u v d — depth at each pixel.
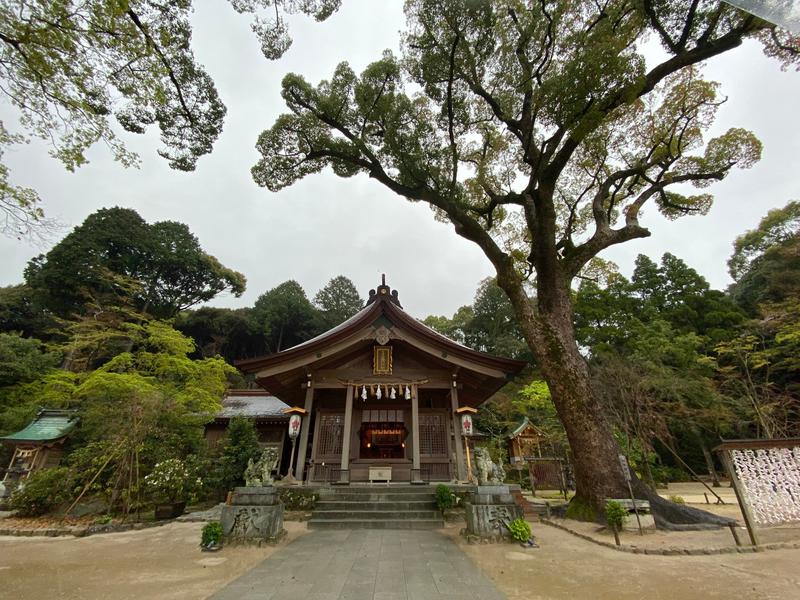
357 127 11.69
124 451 9.62
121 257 29.86
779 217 27.92
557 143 10.24
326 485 10.10
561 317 9.59
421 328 12.45
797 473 7.03
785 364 17.38
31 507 9.34
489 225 13.18
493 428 24.03
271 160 11.63
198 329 35.88
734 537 6.08
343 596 3.87
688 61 8.99
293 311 39.75
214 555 5.66
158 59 6.41
